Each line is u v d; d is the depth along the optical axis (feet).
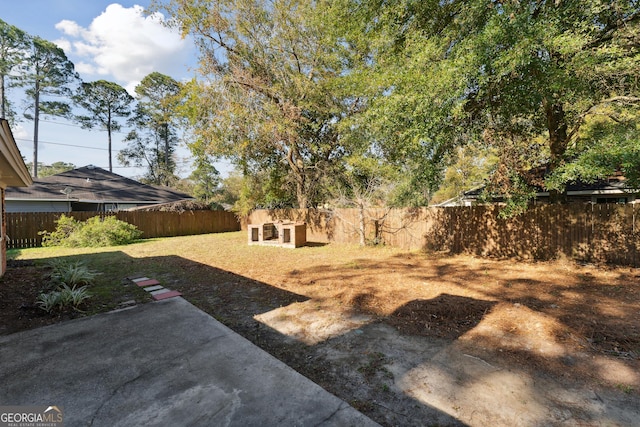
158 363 7.98
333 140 39.63
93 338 9.52
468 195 39.68
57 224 37.32
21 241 34.86
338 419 5.89
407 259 25.31
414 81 16.14
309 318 12.24
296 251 30.68
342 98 35.27
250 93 34.47
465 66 14.69
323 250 31.22
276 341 10.18
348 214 36.32
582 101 18.06
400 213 31.86
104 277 19.24
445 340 10.05
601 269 19.58
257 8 35.32
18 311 12.48
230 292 16.01
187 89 33.81
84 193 54.44
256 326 11.47
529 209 23.94
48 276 18.60
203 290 16.38
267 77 36.45
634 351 9.07
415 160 21.13
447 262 23.63
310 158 42.09
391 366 8.48
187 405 6.24
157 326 10.54
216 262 24.59
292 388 6.92
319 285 17.17
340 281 17.94
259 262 24.56
